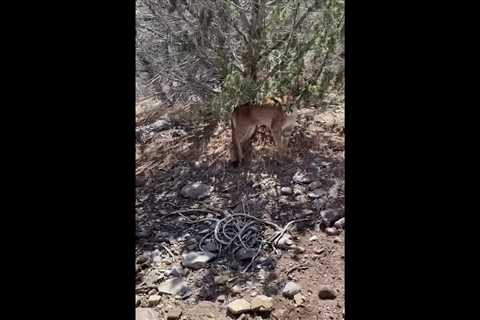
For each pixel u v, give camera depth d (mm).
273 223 2406
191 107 3684
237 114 2881
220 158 3129
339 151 3053
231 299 1897
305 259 2117
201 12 3307
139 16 3535
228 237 2316
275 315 1782
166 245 2301
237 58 3414
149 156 3305
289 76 3018
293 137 3221
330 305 1825
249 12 3320
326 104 3180
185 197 2744
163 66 3604
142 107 4305
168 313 1822
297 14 3180
